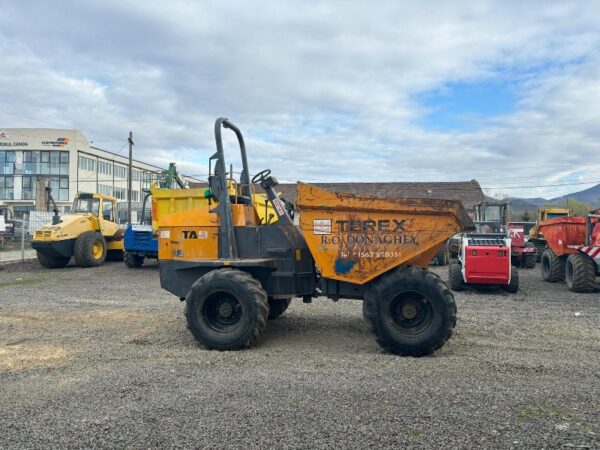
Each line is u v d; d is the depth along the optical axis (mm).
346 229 6203
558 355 5926
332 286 6426
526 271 17000
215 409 4168
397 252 6086
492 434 3688
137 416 4043
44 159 66500
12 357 5910
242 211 6867
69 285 12727
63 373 5250
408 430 3758
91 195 18266
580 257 11930
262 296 6227
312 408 4172
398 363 5535
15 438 3697
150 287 12320
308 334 7043
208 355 5945
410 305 5969
